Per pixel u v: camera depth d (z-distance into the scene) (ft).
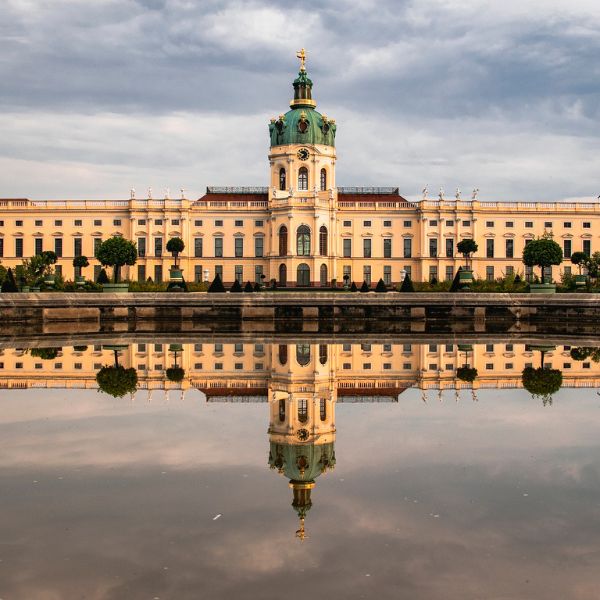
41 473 71.46
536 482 68.80
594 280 385.29
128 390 119.65
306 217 422.41
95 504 63.21
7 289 268.62
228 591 48.44
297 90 447.01
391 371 146.30
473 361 161.89
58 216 448.24
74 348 182.19
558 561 52.42
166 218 441.68
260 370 147.74
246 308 280.92
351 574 50.60
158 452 79.51
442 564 51.98
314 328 256.32
